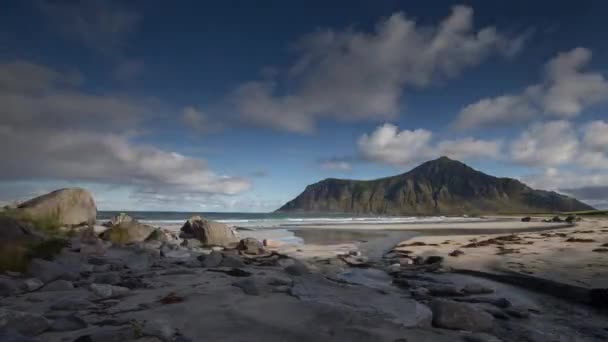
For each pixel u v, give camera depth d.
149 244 19.59
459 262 13.89
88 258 12.64
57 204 20.03
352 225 53.00
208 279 9.94
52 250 11.77
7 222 11.52
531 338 5.84
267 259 15.91
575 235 24.00
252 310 6.39
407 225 52.75
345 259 15.59
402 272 12.48
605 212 99.44
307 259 16.31
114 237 20.22
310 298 7.48
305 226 49.34
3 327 4.67
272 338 5.00
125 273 10.94
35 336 4.79
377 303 7.13
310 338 5.05
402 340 5.19
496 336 5.88
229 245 22.89
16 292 7.66
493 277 11.18
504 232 33.31
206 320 5.75
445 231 36.59
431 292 9.12
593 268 11.24
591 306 7.95
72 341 4.61
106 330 5.01
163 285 8.92
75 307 6.41
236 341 4.82
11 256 9.62
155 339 4.73
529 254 14.84
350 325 5.70
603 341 5.82
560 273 10.59
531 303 8.24
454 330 5.93
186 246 21.20
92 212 22.53
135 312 6.16
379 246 22.59
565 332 6.23
